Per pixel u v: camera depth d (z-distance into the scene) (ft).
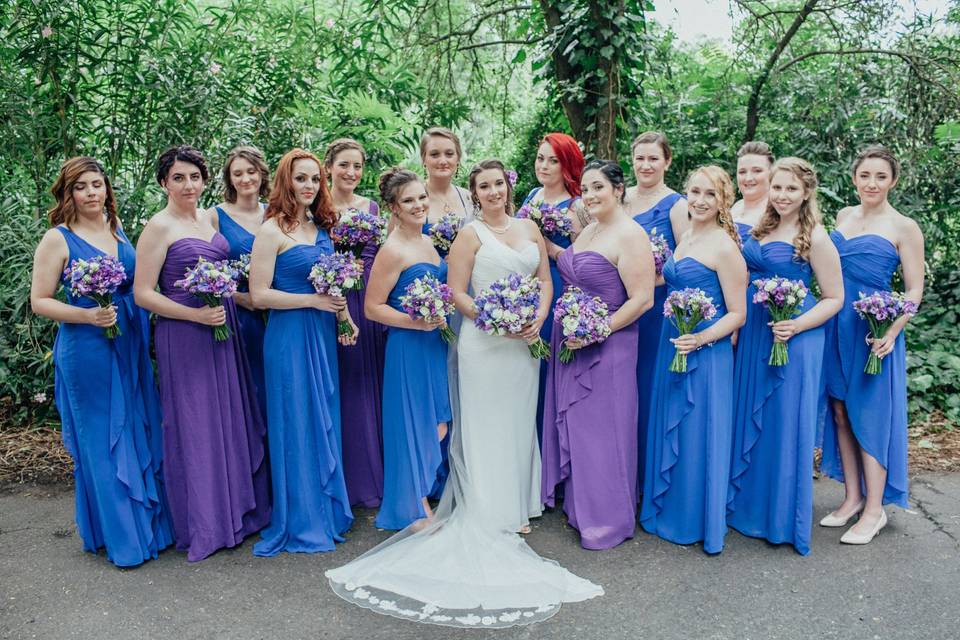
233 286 11.59
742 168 14.12
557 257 13.73
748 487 12.87
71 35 18.31
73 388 11.69
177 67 18.78
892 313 11.92
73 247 11.64
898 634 9.89
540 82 24.08
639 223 14.34
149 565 12.07
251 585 11.39
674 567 11.82
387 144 21.70
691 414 12.31
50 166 19.29
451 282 13.02
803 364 12.05
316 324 12.66
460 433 13.30
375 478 14.33
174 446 12.24
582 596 10.90
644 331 14.16
